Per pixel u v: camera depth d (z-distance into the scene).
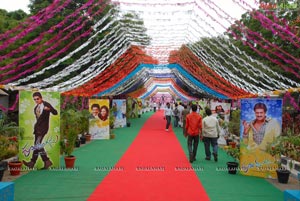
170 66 17.56
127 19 10.02
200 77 16.59
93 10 10.88
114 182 7.29
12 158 9.14
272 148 7.64
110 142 14.64
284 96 11.20
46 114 8.70
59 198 6.02
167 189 6.74
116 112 22.78
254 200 6.07
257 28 11.57
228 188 6.90
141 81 25.08
